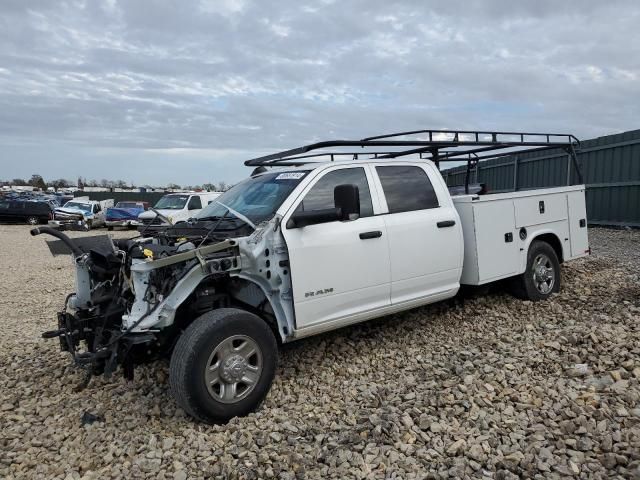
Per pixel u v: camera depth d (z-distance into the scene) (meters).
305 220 4.32
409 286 5.16
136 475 3.16
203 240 4.00
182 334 3.75
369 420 3.63
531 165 16.84
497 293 6.71
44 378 4.82
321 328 4.55
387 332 5.57
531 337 5.07
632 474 2.81
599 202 14.80
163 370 4.74
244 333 3.86
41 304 8.39
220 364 3.74
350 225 4.74
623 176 13.97
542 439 3.23
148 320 3.74
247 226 4.39
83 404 4.23
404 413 3.70
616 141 14.05
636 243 11.37
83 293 4.49
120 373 4.79
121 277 4.26
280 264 4.29
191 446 3.46
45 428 3.86
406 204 5.28
